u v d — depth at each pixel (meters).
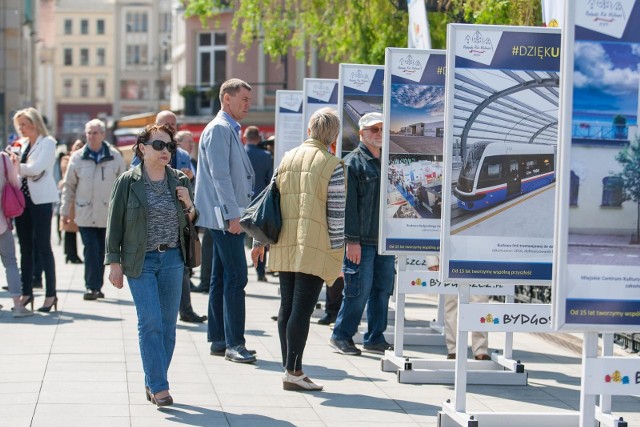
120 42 109.00
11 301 14.28
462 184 7.70
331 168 8.48
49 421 7.53
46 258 13.02
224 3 26.27
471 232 7.70
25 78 61.47
